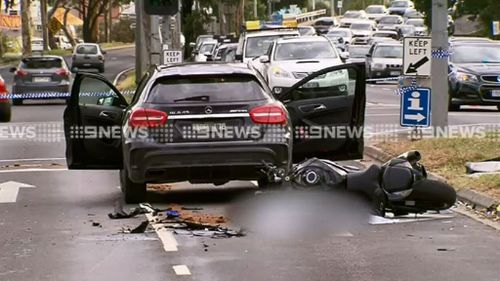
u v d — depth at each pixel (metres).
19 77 143.75
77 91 55.56
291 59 110.88
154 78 53.09
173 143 51.38
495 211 50.12
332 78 98.19
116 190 60.62
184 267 39.22
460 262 39.69
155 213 51.41
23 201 56.88
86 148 56.44
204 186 61.31
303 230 46.59
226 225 48.00
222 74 52.97
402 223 48.09
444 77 76.31
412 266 39.06
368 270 38.44
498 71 110.00
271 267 39.06
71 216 51.44
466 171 60.66
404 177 48.47
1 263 40.59
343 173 49.69
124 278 37.62
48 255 41.97
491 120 98.44
